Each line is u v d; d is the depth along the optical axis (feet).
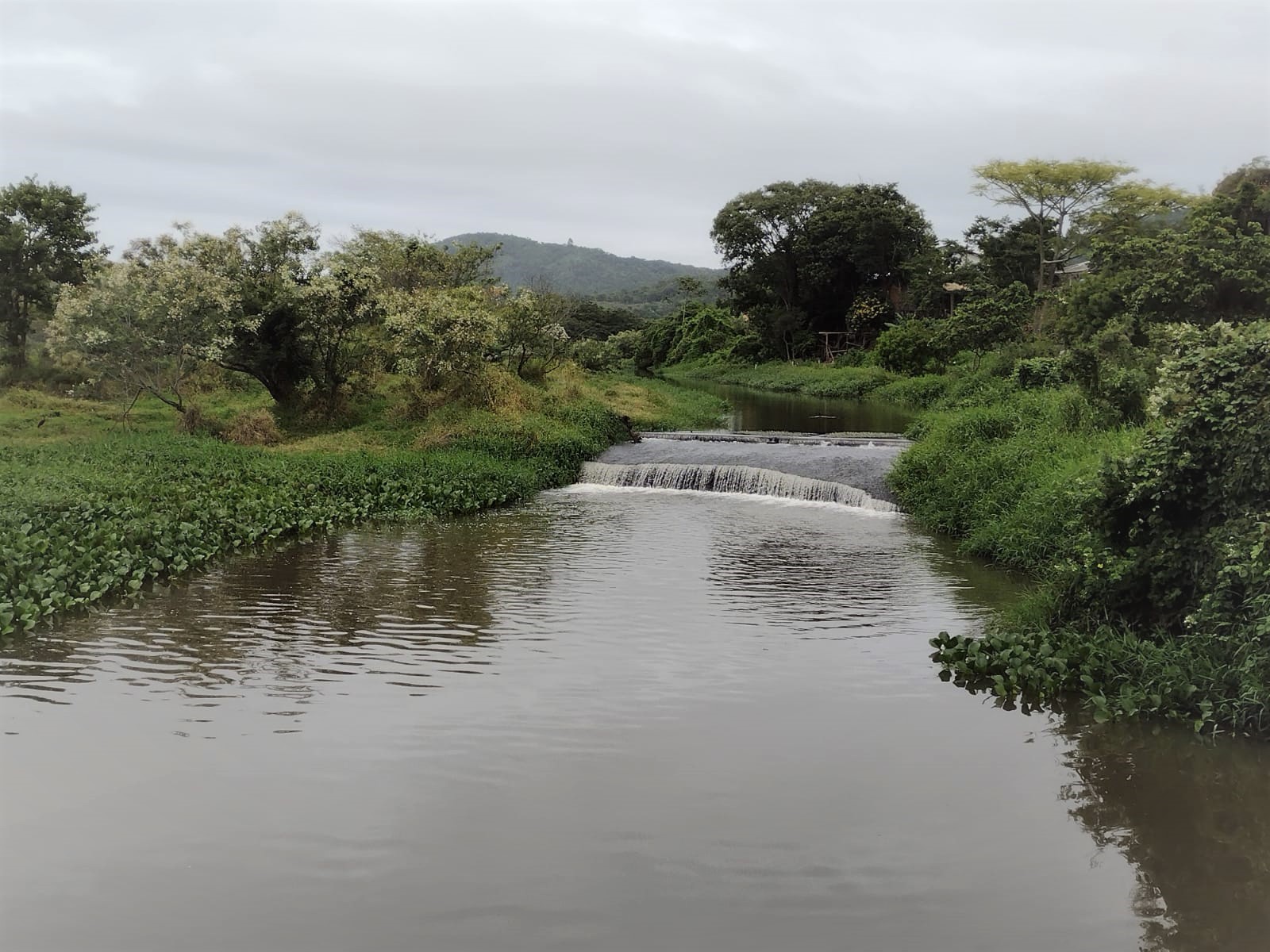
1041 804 22.47
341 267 84.02
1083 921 17.94
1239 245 77.15
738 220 213.25
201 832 20.30
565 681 29.99
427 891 18.37
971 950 16.98
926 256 188.14
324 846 19.85
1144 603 31.99
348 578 43.09
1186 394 31.04
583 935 17.13
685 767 23.95
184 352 78.48
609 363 161.89
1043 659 30.32
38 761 23.45
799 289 219.61
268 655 31.91
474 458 72.28
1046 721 27.40
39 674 29.55
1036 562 45.62
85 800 21.54
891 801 22.41
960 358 145.59
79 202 108.68
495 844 20.10
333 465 65.62
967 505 55.62
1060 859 20.08
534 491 70.38
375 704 27.68
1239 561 26.99
